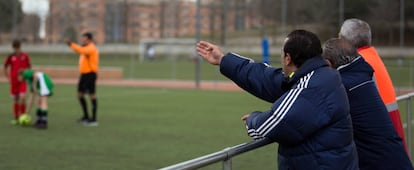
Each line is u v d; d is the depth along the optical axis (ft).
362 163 13.70
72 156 27.27
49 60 148.25
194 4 273.33
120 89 75.00
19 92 38.52
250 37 160.35
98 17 237.86
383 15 92.63
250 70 12.26
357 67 13.30
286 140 10.41
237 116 45.73
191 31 271.90
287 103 10.27
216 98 63.05
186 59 184.14
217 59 12.94
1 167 24.39
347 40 14.99
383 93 15.11
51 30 200.44
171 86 81.56
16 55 38.65
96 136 33.94
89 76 38.78
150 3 286.25
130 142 31.86
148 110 49.73
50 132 35.32
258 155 13.19
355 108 13.25
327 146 10.43
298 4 101.91
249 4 167.02
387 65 84.02
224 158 10.05
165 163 25.90
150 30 285.64
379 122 13.34
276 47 131.54
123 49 199.41
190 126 39.11
